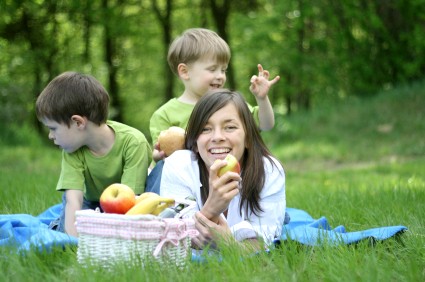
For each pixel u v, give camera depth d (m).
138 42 23.84
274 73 20.92
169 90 23.39
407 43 18.06
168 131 4.57
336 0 18.25
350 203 5.32
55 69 21.80
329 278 2.96
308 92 21.92
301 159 13.80
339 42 18.39
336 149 13.98
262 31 19.47
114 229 3.16
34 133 16.42
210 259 3.19
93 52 24.83
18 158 13.44
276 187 4.01
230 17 23.48
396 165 11.41
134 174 4.32
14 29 21.00
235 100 3.93
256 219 3.97
